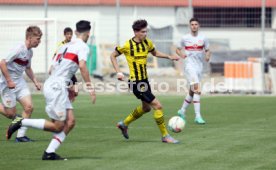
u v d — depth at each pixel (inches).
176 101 2062.0
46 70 2326.5
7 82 1133.1
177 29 2955.2
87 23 997.2
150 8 3024.1
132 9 3019.2
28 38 1154.7
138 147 1120.8
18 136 1182.9
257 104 1962.4
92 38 2667.3
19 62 1162.6
